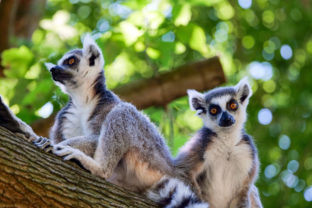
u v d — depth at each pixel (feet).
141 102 33.96
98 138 23.86
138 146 24.57
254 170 28.14
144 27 34.76
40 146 20.12
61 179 19.15
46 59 34.30
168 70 36.04
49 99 32.27
